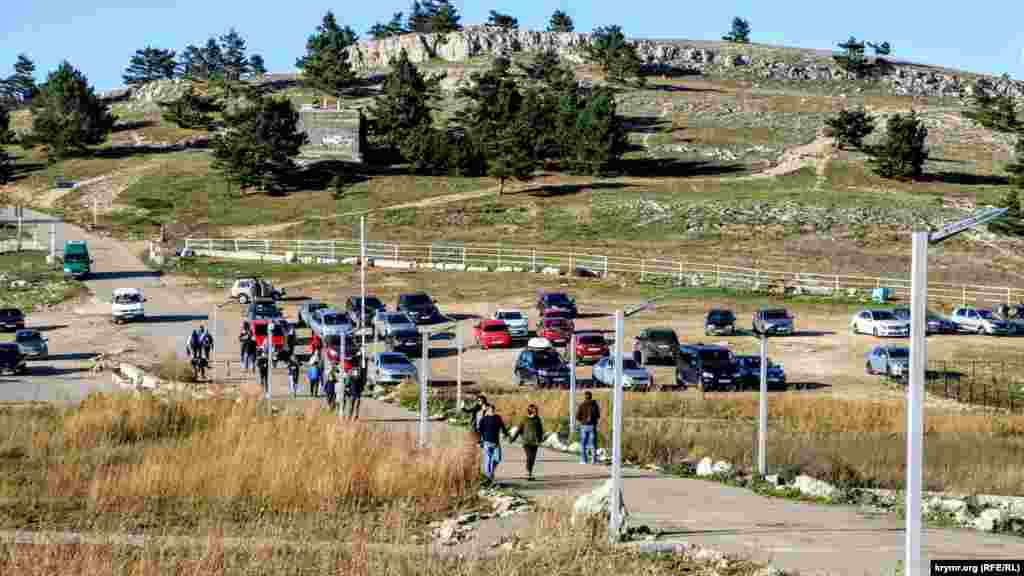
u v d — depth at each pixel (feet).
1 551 76.07
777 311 240.73
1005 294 288.51
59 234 421.18
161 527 85.92
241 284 297.53
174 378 192.13
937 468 111.75
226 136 510.58
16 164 594.65
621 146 499.92
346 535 82.48
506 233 385.29
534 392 177.37
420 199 452.35
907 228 371.56
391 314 236.84
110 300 300.81
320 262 346.33
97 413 132.67
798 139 566.77
